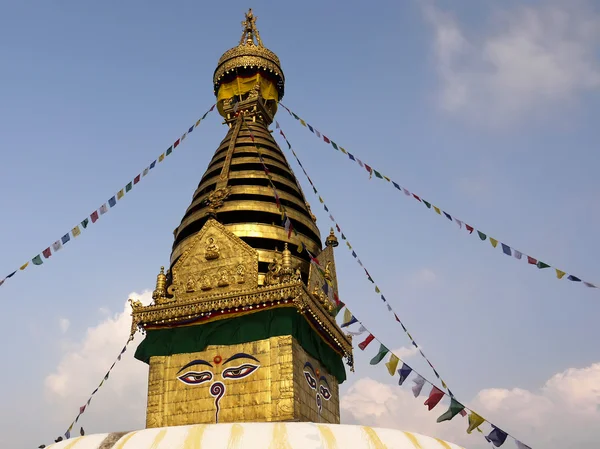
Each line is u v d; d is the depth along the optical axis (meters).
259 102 32.50
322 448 14.28
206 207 26.72
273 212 26.27
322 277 25.16
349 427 15.48
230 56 34.00
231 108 32.94
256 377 20.97
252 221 25.48
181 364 22.08
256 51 34.06
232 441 14.34
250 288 22.52
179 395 21.55
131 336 22.86
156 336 22.80
